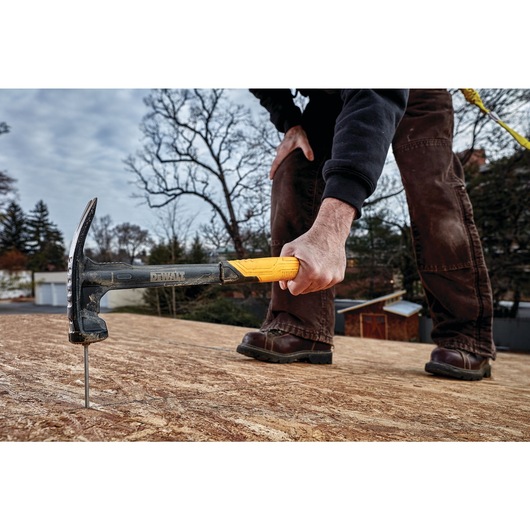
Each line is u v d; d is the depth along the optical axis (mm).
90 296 1225
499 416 1361
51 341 2547
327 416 1262
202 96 12016
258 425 1153
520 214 11148
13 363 1881
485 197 11109
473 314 2131
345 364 2400
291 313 2244
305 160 2170
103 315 4734
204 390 1517
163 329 3729
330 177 1444
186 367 1938
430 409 1404
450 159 2129
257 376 1806
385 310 10367
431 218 2090
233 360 2199
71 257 1158
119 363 1967
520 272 11039
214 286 11258
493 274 11211
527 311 13461
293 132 2178
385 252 11977
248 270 1355
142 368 1873
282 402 1396
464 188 2145
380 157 1444
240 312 10664
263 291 11227
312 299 2250
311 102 2193
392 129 1521
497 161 10898
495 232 11273
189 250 12148
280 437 1072
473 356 2109
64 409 1206
